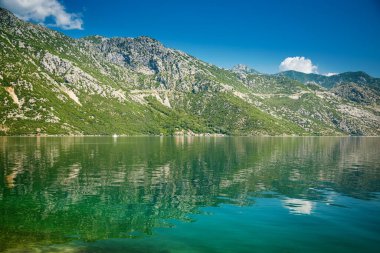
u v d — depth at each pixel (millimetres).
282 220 40250
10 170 80125
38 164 91938
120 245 32219
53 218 40812
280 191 57656
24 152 132000
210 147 183375
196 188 60125
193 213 43438
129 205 47438
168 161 103938
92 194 54406
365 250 31141
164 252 30578
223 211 44312
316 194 55125
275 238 34188
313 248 31594
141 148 166125
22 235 34812
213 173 78750
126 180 68000
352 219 40719
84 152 135500
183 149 163375
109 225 38312
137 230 36656
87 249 31188
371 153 152500
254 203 48812
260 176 74688
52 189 58062
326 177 73875
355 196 53688
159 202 49281
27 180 66562
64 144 193750
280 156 129000
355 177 74125
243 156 126250
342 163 104250
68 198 51438
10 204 47312
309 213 43438
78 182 65062
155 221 39969
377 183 66000
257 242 33094
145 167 88500
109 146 179250
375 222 39469
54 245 32156
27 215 41938
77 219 40500
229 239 33938
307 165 97312
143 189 58906
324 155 137500
